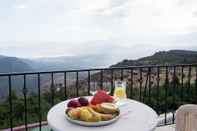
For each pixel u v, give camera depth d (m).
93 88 3.24
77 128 1.77
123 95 2.40
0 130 3.66
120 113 2.05
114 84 2.51
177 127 2.33
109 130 1.74
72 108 1.98
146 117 1.99
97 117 1.80
